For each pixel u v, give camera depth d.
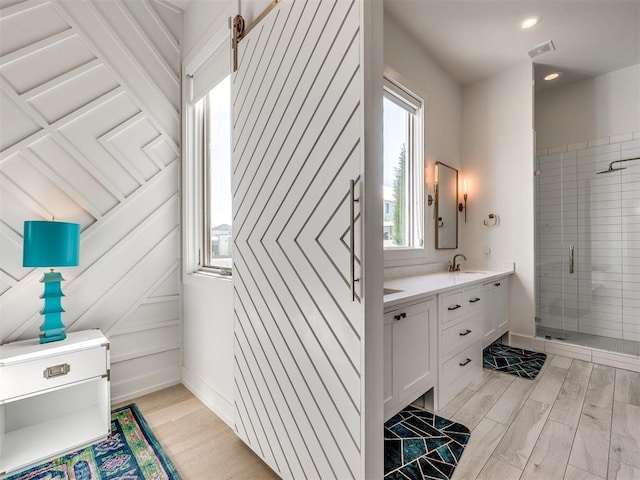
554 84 3.46
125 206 2.22
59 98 1.93
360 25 1.03
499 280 2.93
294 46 1.31
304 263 1.26
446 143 3.27
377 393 1.08
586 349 2.75
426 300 1.84
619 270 3.04
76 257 1.74
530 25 2.54
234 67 1.75
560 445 1.59
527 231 3.11
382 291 1.10
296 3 1.30
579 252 3.21
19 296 1.82
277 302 1.42
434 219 3.08
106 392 1.78
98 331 1.99
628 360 2.54
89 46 2.04
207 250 2.48
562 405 1.98
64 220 1.97
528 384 2.30
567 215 3.27
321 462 1.20
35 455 1.55
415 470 1.44
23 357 1.54
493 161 3.33
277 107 1.41
